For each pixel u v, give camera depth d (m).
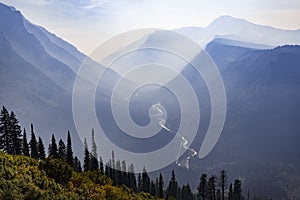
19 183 20.20
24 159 27.33
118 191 28.59
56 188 22.53
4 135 46.81
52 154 52.91
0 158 24.02
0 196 17.88
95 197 24.88
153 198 38.81
